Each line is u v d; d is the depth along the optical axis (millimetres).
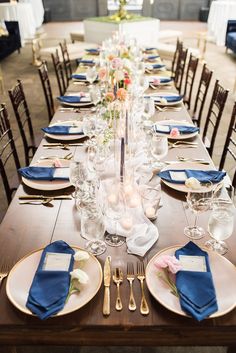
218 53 8047
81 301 1008
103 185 1560
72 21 12047
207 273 1071
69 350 1654
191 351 1646
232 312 993
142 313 990
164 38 7645
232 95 5184
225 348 1653
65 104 2693
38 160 1825
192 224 1353
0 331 979
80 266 1125
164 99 2664
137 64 3414
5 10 8102
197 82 5762
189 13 11828
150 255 1201
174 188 1553
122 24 6469
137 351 1649
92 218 1200
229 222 1174
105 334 984
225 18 8109
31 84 5934
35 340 996
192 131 2104
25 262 1142
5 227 1338
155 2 11633
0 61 7660
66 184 1586
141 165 1735
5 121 2197
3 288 1077
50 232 1311
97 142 1833
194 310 957
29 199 1502
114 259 1185
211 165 1777
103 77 2553
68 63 4969
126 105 1942
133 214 1368
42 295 1007
